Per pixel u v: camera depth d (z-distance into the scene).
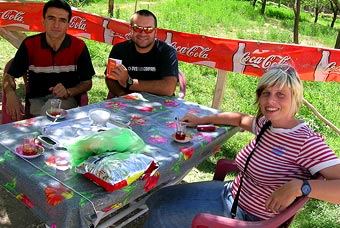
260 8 22.69
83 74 3.77
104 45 8.42
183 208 2.41
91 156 2.04
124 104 3.08
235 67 4.51
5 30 5.34
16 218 3.16
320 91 7.53
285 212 1.97
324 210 3.57
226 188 2.54
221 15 16.39
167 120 2.82
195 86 6.85
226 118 2.79
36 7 5.35
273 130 2.19
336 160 2.01
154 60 3.71
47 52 3.60
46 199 1.84
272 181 2.16
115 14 13.31
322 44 14.99
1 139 2.29
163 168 2.17
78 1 14.35
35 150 2.14
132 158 2.02
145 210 3.00
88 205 1.79
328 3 22.84
